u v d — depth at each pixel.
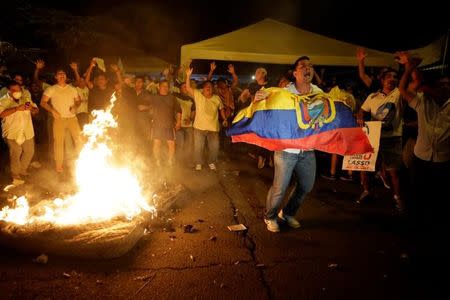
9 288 3.49
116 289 3.54
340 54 10.73
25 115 6.71
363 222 5.35
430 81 4.89
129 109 8.36
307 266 4.07
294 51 10.61
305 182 4.79
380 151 5.71
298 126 4.48
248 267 4.02
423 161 4.97
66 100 7.28
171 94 8.06
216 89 9.16
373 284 3.76
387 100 5.62
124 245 4.13
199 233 4.82
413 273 3.97
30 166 7.89
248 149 9.93
